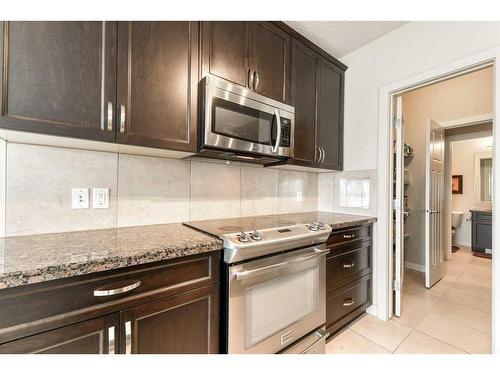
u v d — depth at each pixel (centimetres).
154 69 116
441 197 302
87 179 128
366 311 212
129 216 141
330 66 218
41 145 116
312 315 149
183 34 126
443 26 171
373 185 211
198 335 105
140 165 145
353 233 189
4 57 83
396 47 196
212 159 164
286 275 134
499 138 143
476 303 232
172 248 96
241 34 150
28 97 87
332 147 221
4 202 108
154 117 116
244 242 112
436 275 285
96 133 101
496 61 147
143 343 90
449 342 170
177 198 160
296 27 191
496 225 143
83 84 98
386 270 201
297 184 238
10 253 86
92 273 80
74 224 125
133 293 88
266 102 155
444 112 312
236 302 112
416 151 337
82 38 98
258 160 171
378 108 208
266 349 125
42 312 72
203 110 129
